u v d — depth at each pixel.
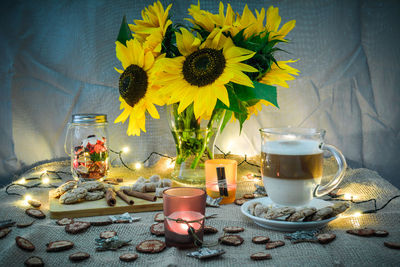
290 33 1.03
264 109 1.06
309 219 0.63
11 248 0.57
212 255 0.55
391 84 1.02
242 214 0.72
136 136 1.08
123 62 0.82
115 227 0.67
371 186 0.85
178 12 1.05
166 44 0.80
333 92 1.04
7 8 1.04
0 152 1.06
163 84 0.74
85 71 1.07
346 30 1.02
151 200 0.76
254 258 0.55
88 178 0.88
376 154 1.04
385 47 1.02
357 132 1.04
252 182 0.93
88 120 0.87
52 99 1.07
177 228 0.59
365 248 0.57
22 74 1.06
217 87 0.71
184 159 0.86
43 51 1.06
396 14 1.01
